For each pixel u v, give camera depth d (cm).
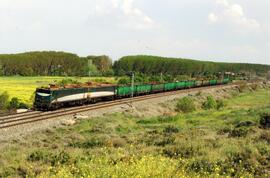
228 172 1463
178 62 19050
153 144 2339
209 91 9669
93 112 4778
